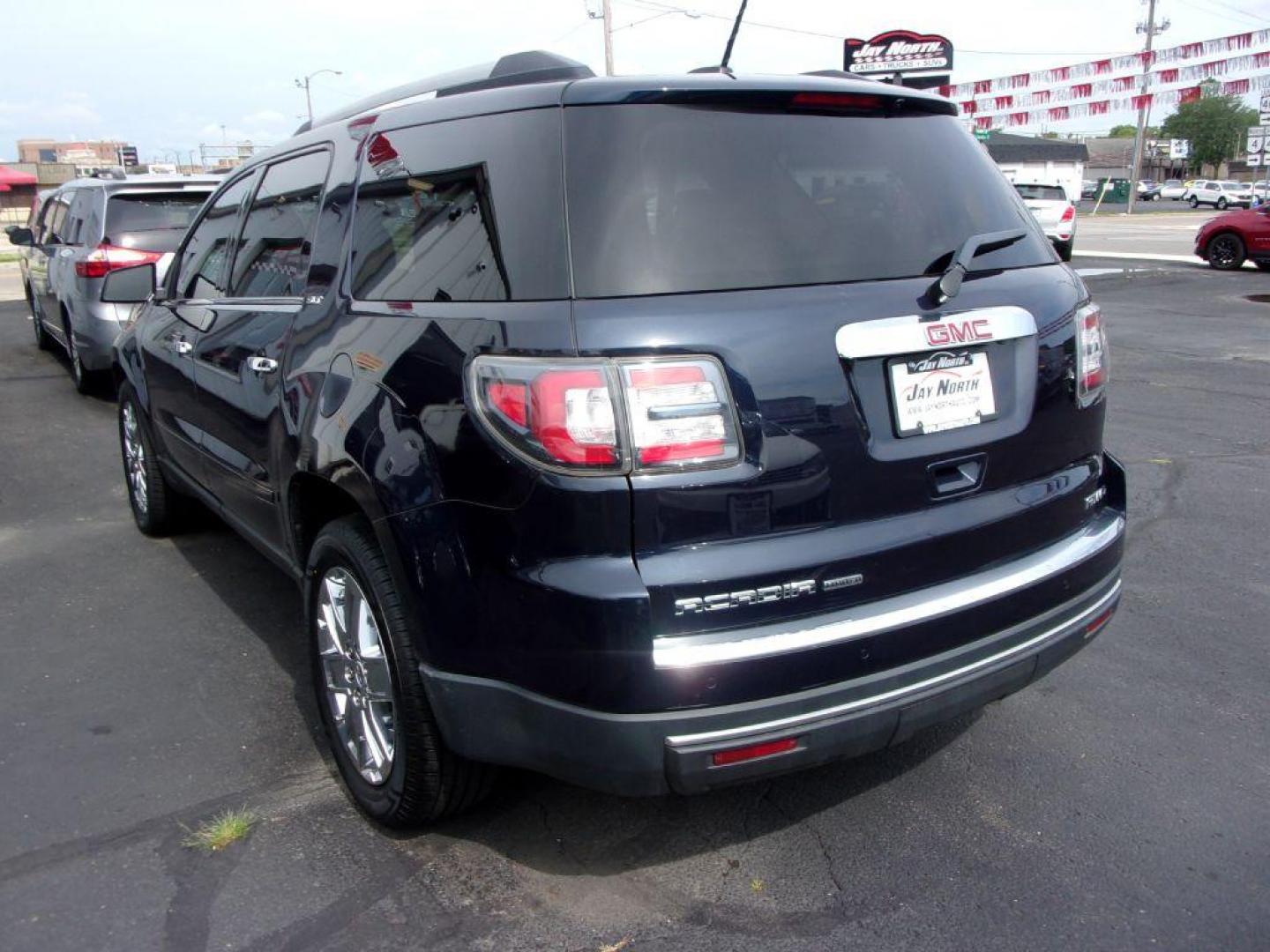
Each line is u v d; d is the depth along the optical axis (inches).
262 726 140.7
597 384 87.0
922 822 118.3
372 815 116.9
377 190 119.8
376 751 115.3
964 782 126.0
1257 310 554.9
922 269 103.8
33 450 297.6
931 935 100.0
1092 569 112.9
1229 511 222.8
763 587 90.7
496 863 111.2
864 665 94.3
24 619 177.3
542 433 87.8
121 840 115.7
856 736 95.5
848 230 102.1
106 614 178.9
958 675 100.3
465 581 94.8
